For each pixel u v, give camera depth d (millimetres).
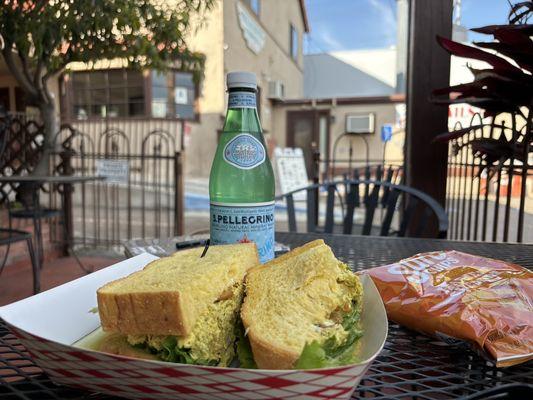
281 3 11188
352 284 503
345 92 13156
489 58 1332
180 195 3770
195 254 561
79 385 409
